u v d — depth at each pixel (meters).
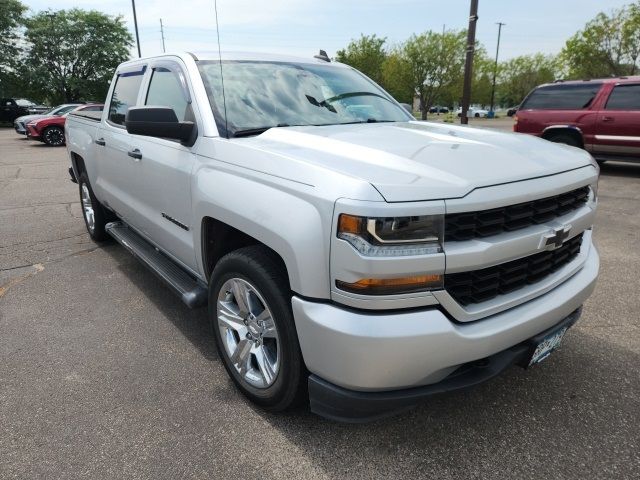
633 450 2.25
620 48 33.62
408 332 1.79
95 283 4.26
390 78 42.50
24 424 2.43
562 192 2.20
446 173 1.96
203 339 3.29
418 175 1.91
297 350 2.13
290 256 1.97
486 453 2.23
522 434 2.36
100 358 3.05
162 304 3.83
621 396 2.64
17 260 4.87
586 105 9.94
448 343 1.85
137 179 3.57
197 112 2.85
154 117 2.67
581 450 2.25
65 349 3.15
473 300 1.99
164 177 3.07
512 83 75.12
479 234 1.92
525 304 2.16
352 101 3.42
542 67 71.75
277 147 2.36
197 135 2.81
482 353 1.95
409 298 1.81
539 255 2.22
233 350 2.59
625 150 9.52
